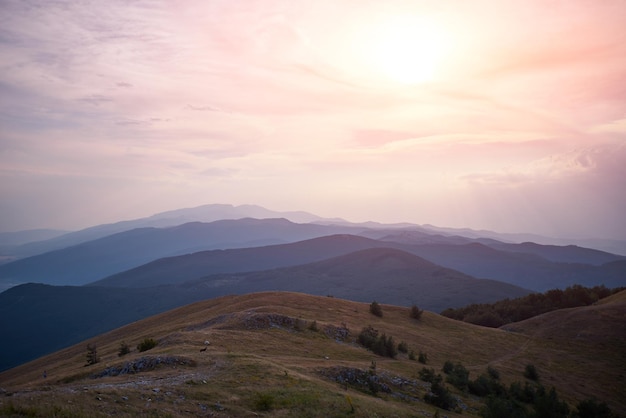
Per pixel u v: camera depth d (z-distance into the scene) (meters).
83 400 21.66
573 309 99.38
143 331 82.75
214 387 28.02
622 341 79.56
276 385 30.41
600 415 44.59
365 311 87.44
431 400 39.03
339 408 27.22
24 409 18.33
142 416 20.62
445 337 78.06
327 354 49.81
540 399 39.75
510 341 82.31
